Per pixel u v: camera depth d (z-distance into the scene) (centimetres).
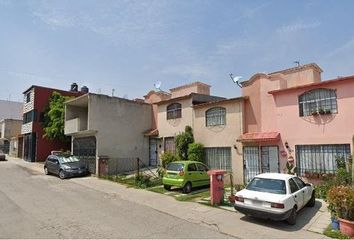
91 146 2525
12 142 4769
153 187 1759
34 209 1151
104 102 2508
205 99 2325
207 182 1727
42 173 2439
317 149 1538
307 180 1550
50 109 3388
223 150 1984
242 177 1839
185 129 2227
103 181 2016
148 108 2805
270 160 1722
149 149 2730
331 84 1505
